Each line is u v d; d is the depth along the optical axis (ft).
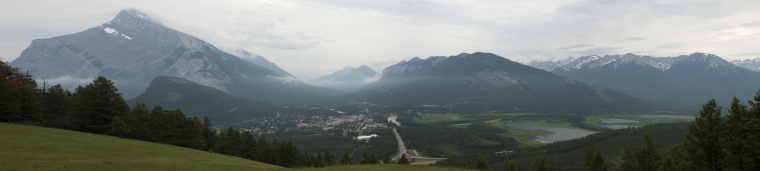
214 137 412.57
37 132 225.15
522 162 537.24
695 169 195.00
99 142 222.69
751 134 172.35
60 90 369.50
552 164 368.07
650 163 268.62
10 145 170.19
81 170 129.59
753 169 169.58
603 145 585.63
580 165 475.72
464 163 552.00
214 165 185.06
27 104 301.43
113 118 299.38
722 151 185.78
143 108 373.40
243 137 384.47
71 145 195.11
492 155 613.52
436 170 178.29
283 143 396.98
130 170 139.44
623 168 306.76
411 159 627.05
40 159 144.66
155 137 328.70
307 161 417.90
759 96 173.68
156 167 153.79
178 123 335.67
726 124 188.85
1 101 283.59
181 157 207.41
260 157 386.93
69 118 320.09
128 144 235.20
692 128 198.29
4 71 326.44
